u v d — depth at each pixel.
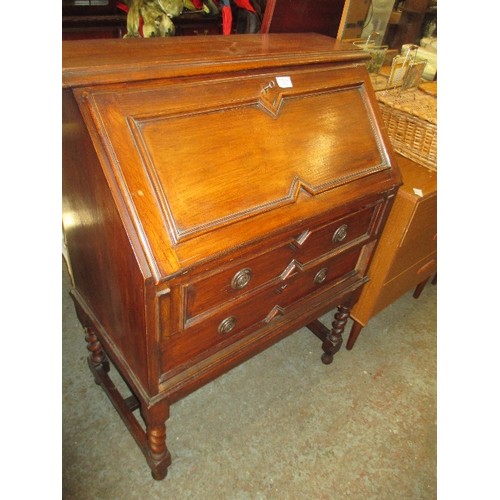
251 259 0.94
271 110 0.98
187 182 0.83
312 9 1.55
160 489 1.29
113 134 0.76
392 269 1.52
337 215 1.09
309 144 1.04
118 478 1.30
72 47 0.95
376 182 1.17
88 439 1.39
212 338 1.04
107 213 0.80
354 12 1.55
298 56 1.09
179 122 0.84
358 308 1.68
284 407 1.58
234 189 0.89
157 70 0.84
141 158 0.78
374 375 1.76
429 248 1.66
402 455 1.47
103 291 1.03
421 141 1.52
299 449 1.45
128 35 1.46
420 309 2.17
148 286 0.77
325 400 1.63
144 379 0.99
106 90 0.78
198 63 0.90
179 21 1.67
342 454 1.45
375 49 1.69
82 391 1.54
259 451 1.42
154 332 0.86
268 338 1.20
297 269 1.11
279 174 0.96
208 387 1.62
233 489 1.31
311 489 1.34
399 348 1.92
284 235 0.97
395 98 1.57
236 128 0.92
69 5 1.47
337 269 1.34
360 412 1.60
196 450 1.41
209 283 0.90
